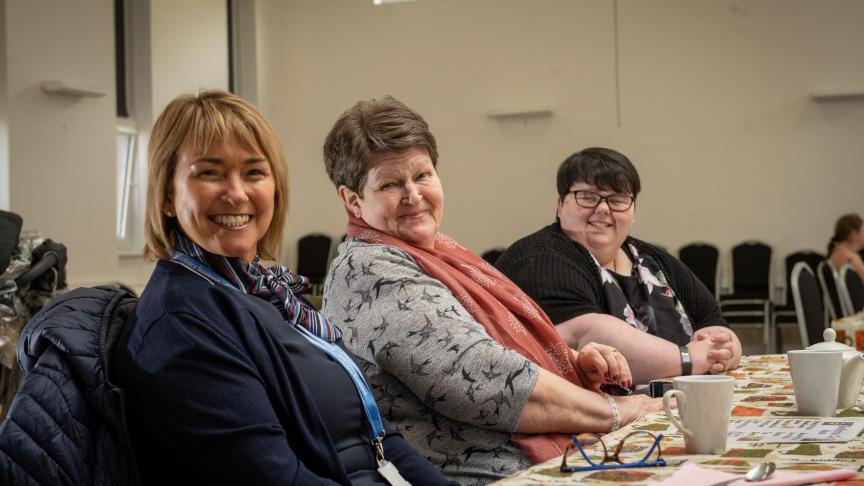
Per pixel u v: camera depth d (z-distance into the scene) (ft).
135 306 4.25
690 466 3.40
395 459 4.84
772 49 29.76
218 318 4.10
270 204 4.71
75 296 4.14
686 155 30.63
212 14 31.22
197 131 4.50
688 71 30.55
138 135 28.45
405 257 5.96
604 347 6.20
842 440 3.94
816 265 28.35
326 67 34.83
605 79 31.40
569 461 3.74
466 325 5.50
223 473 3.87
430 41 33.45
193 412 3.87
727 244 30.25
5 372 10.47
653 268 8.71
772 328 27.61
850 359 4.99
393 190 6.17
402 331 5.42
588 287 7.80
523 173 32.35
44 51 22.68
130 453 3.77
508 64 32.50
